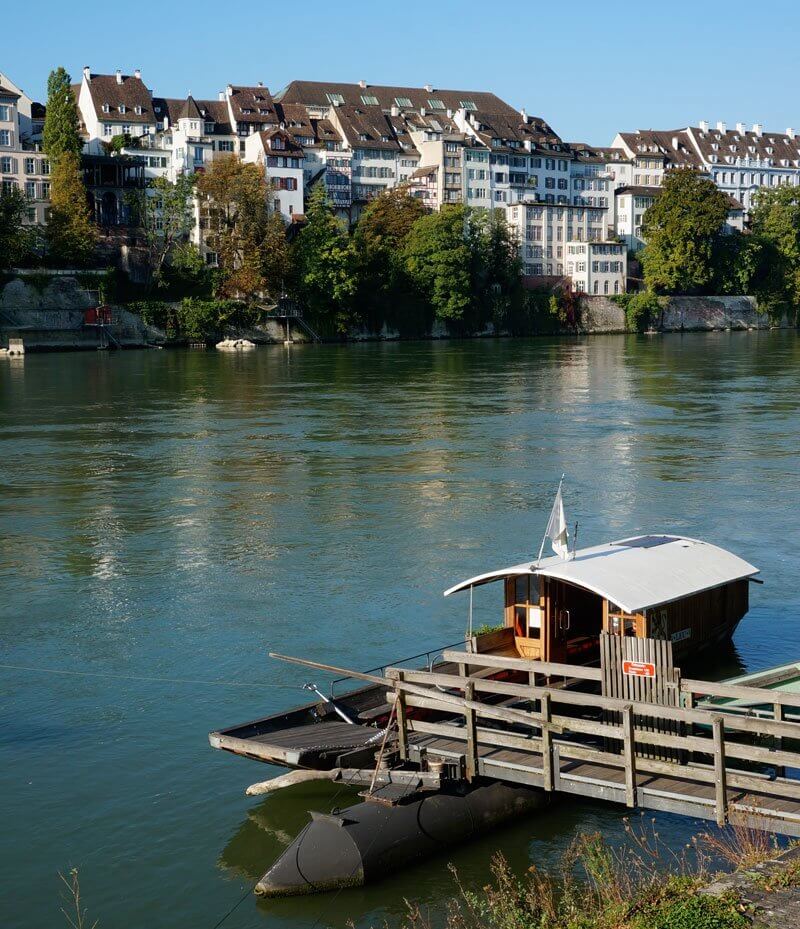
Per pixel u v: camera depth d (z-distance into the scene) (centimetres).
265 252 15650
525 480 4878
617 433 6300
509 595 2228
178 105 18812
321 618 2950
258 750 1883
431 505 4366
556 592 2189
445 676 1855
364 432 6438
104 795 1966
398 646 2719
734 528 3900
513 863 1691
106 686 2494
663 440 6009
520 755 1830
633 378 9800
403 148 19562
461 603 3056
